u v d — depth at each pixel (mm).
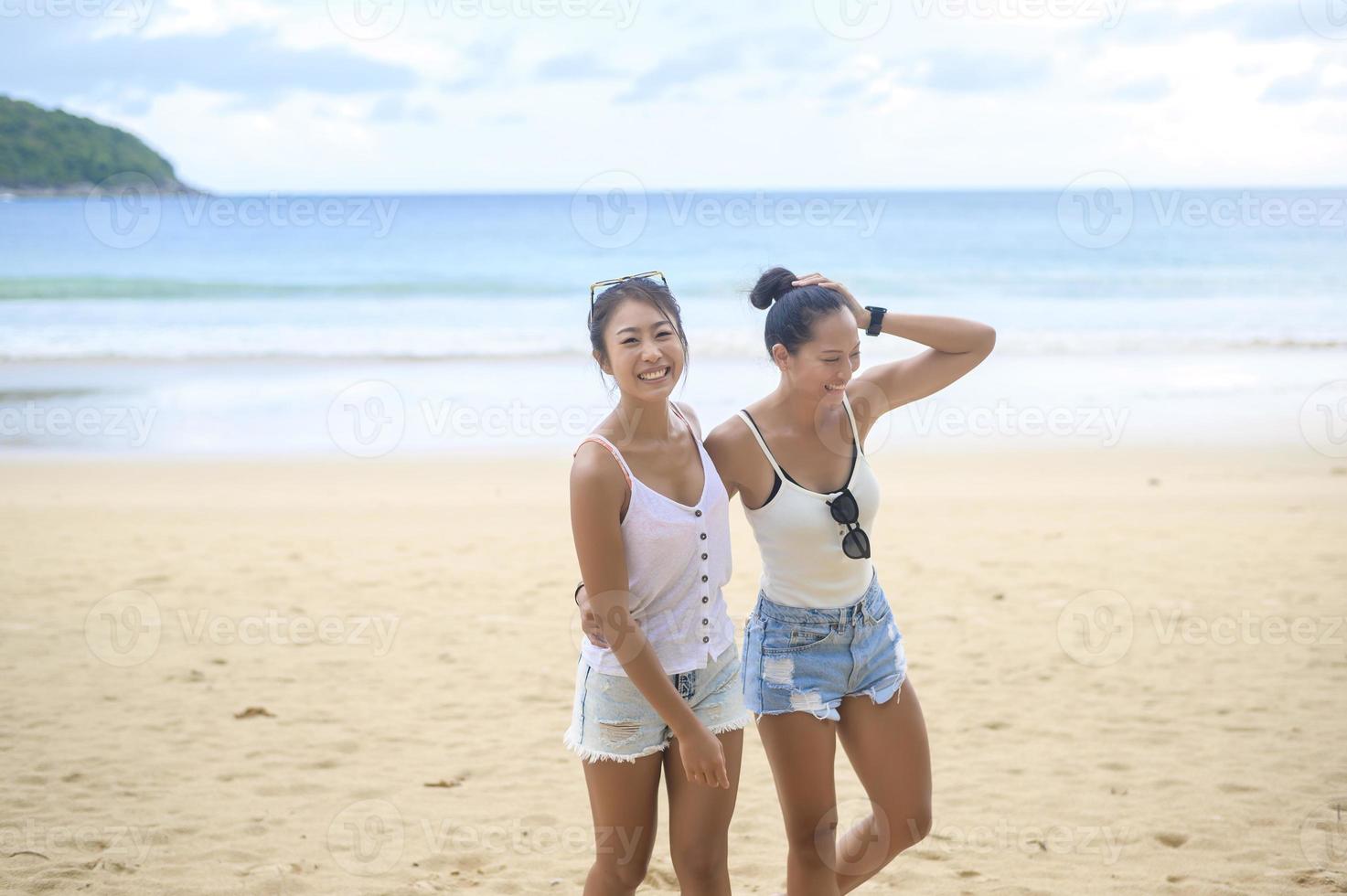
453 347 20188
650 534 2707
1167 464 11703
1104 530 9055
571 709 5531
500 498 10570
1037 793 4441
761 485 3016
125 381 16750
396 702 5629
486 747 5043
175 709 5508
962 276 32562
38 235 39562
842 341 2873
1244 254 35719
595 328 2768
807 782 2986
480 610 7246
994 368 17859
